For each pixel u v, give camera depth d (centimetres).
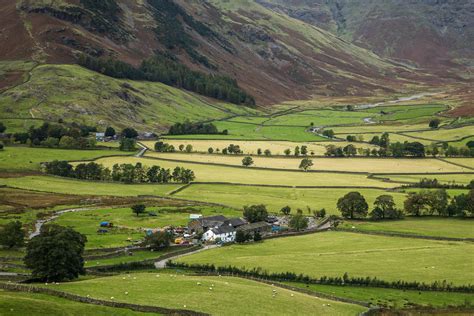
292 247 14238
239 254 13475
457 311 9825
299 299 9619
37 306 7581
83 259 11800
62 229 11531
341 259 12888
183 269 12256
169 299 8731
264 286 10319
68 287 9100
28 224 15962
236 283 10294
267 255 13350
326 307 9369
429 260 12769
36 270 10250
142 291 9094
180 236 15500
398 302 10269
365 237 15300
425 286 11100
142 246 14150
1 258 12619
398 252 13512
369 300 10331
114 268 12169
